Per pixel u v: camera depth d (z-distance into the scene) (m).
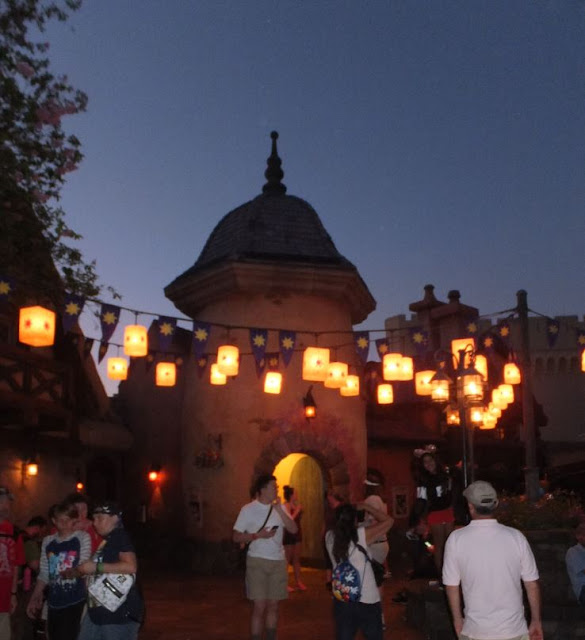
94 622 5.04
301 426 15.88
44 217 9.34
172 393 18.80
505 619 4.30
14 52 9.15
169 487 18.30
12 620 7.96
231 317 16.33
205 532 15.88
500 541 4.43
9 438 14.53
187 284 17.19
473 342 10.36
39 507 15.50
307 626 9.46
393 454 18.94
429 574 10.08
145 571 15.91
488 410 14.13
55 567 5.74
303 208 17.98
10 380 13.23
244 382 15.95
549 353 42.72
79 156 9.34
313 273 16.12
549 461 26.58
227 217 18.59
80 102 9.41
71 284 9.74
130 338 10.23
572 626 7.64
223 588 13.30
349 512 5.89
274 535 7.40
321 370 11.57
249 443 15.67
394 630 8.85
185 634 9.02
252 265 15.77
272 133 19.31
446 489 9.01
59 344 16.09
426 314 24.75
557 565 8.38
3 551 6.28
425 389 11.55
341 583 5.74
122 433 19.33
